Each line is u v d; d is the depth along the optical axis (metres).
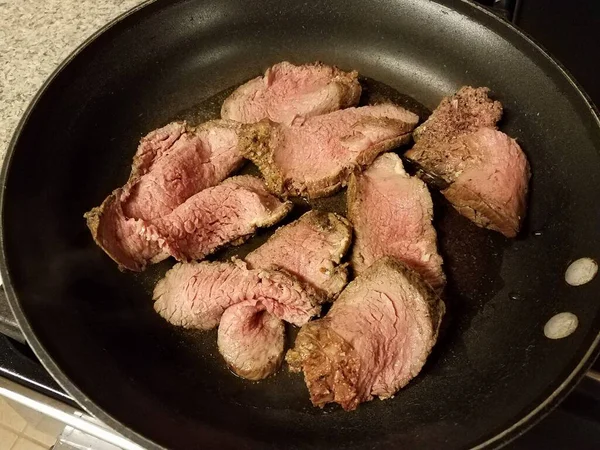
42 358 0.20
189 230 0.25
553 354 0.21
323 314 0.24
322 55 0.31
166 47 0.29
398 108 0.28
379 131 0.27
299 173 0.27
